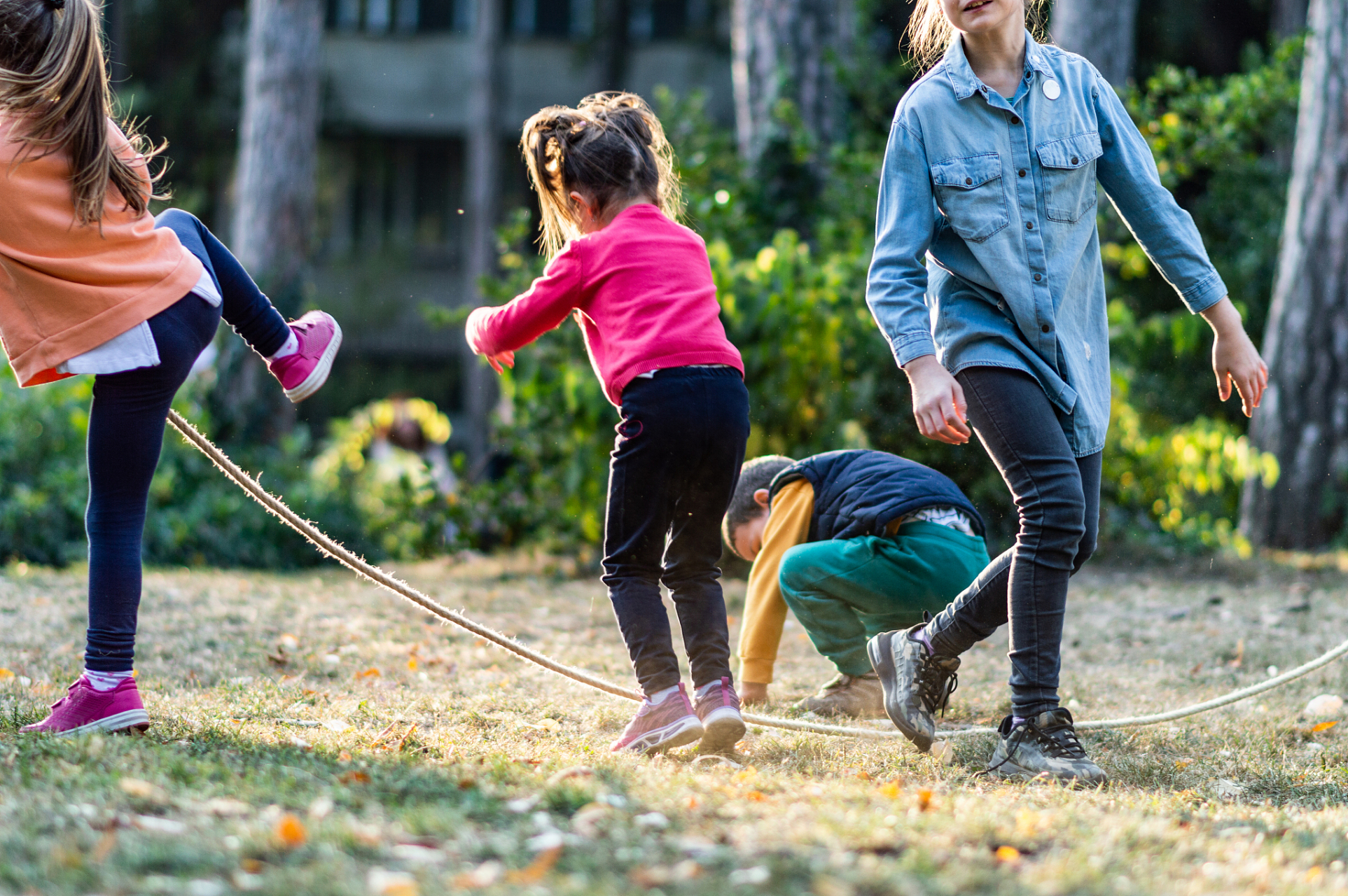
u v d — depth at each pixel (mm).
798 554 4316
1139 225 3590
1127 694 4859
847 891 1994
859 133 10969
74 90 3018
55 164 3041
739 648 4586
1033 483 3318
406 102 29859
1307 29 10141
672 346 3377
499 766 2986
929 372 3303
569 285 3484
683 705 3395
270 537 9477
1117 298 10648
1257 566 8711
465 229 29875
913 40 3971
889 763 3490
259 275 11242
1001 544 8469
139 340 3123
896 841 2367
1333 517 10320
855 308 8422
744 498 4773
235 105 26875
